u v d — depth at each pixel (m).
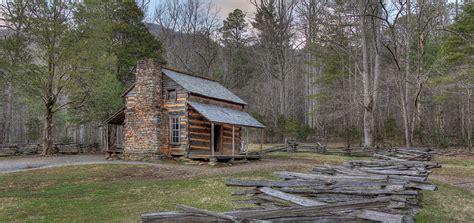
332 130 46.06
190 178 14.13
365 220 5.52
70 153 28.08
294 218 5.19
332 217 5.39
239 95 51.84
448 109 36.94
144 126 21.02
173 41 48.22
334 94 37.75
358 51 35.97
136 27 32.78
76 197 10.49
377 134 31.05
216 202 9.44
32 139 36.16
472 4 28.00
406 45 29.38
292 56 46.03
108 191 11.38
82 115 29.09
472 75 26.20
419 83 25.05
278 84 47.25
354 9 29.58
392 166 10.36
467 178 14.41
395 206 6.89
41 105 25.69
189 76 24.36
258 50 51.19
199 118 21.52
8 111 36.03
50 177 14.12
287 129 37.22
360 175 8.73
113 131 23.66
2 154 25.39
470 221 7.67
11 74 22.91
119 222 7.56
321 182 7.28
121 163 18.17
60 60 23.16
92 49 23.77
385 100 39.62
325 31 34.09
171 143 21.11
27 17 22.58
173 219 4.73
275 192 6.64
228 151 23.34
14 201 9.91
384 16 30.03
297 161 20.52
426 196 10.17
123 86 31.72
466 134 33.19
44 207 9.12
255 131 40.22
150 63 21.28
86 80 24.19
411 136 25.56
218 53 51.31
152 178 14.35
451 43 28.11
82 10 23.56
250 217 4.89
